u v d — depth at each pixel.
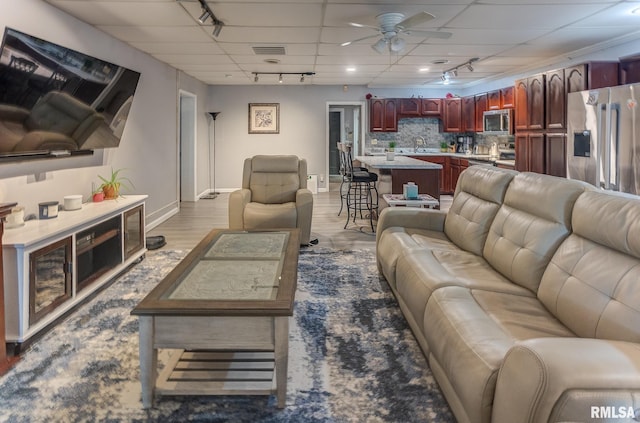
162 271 3.77
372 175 5.68
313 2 3.46
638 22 4.04
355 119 11.44
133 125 5.00
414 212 3.49
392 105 9.03
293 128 9.19
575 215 2.00
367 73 7.37
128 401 1.90
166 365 2.13
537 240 2.16
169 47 5.02
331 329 2.63
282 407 1.86
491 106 7.80
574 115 4.20
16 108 2.71
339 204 7.69
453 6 3.58
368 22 4.03
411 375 2.11
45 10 3.26
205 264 2.44
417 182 5.40
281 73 7.35
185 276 2.20
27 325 2.33
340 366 2.20
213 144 9.14
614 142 3.65
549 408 1.07
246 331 1.83
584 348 1.16
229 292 1.96
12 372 2.13
